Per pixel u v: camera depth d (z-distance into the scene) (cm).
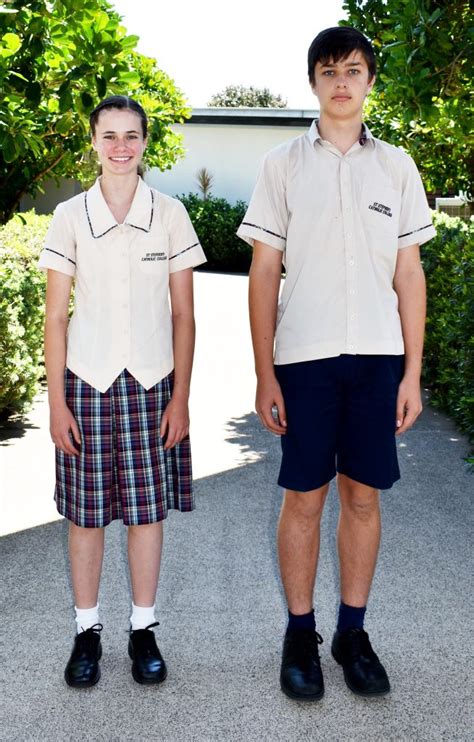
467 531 404
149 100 888
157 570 278
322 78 251
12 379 550
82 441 264
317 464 261
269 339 266
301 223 256
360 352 256
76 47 449
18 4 430
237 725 250
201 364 804
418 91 470
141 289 266
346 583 276
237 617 315
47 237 267
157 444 271
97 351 263
